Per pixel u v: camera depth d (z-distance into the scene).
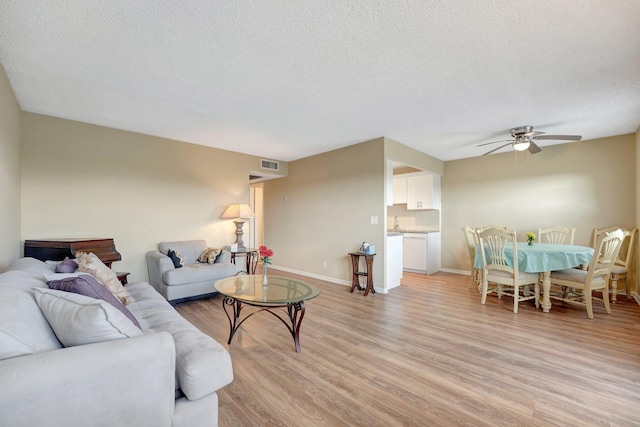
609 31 1.84
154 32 1.87
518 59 2.19
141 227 4.11
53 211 3.44
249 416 1.66
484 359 2.33
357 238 4.68
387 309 3.57
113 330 1.17
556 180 4.72
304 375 2.09
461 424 1.61
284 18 1.73
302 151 5.18
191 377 1.29
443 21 1.76
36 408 0.96
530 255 3.46
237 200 5.19
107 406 1.08
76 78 2.50
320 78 2.49
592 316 3.24
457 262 5.82
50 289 1.45
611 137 4.27
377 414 1.69
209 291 3.79
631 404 1.78
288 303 2.32
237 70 2.36
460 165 5.79
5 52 2.10
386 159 4.33
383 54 2.13
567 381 2.02
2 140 2.35
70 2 1.59
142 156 4.12
